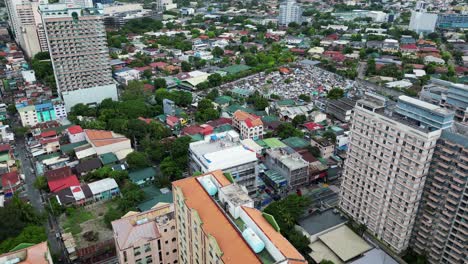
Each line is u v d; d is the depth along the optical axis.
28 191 176.50
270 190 175.75
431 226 129.12
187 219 93.81
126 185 171.38
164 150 199.25
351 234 140.50
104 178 180.62
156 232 111.81
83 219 156.25
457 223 120.38
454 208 120.06
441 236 126.81
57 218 157.12
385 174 132.75
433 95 164.88
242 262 73.31
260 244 76.06
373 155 136.00
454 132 120.50
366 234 147.12
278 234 80.31
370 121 134.38
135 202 157.38
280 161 176.88
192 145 176.50
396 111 132.25
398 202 130.38
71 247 135.88
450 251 125.44
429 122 121.19
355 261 128.88
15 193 169.88
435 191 123.38
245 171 164.00
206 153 167.62
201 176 103.12
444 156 117.81
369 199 142.38
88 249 133.25
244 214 85.88
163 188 174.38
